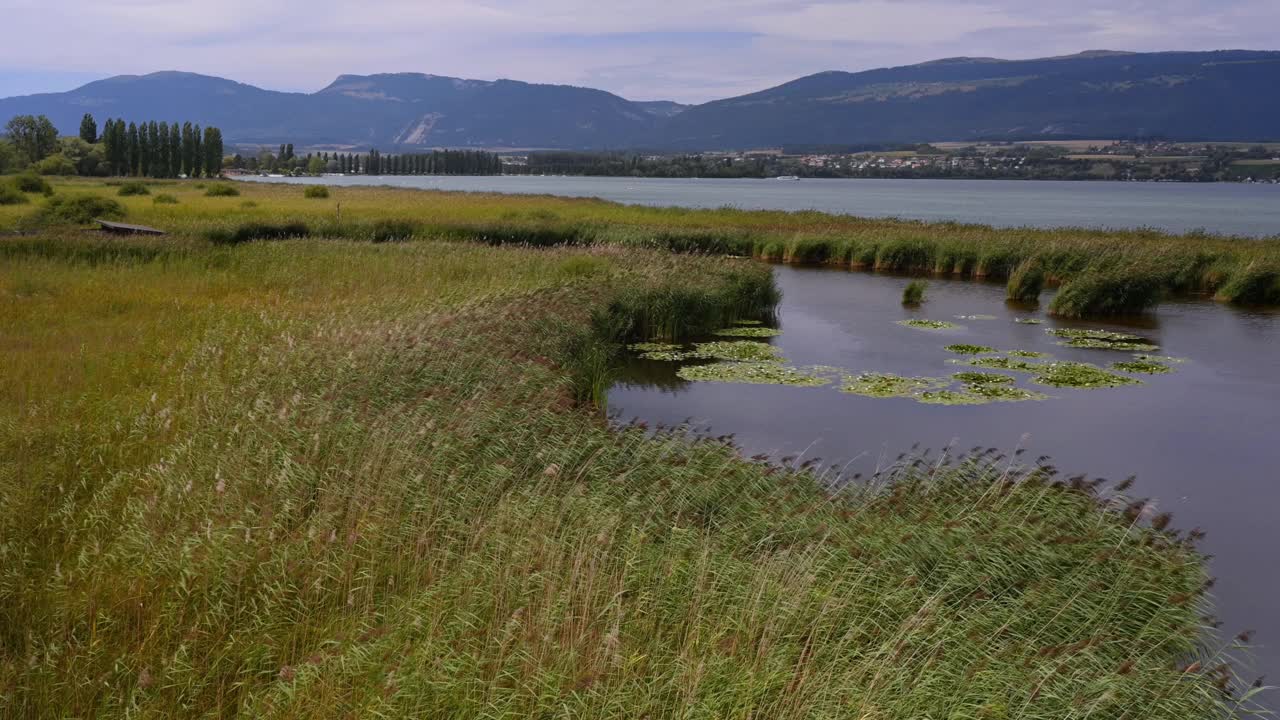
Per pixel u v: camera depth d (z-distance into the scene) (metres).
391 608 7.15
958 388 18.80
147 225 37.62
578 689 5.86
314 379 12.67
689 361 21.42
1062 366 20.98
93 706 5.96
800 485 10.69
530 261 28.72
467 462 10.45
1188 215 96.31
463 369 14.26
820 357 22.06
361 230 37.72
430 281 24.61
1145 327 26.94
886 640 7.01
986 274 38.81
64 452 9.94
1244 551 10.99
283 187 92.00
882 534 8.85
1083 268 34.97
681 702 5.93
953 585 8.15
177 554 7.39
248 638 6.66
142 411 11.13
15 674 6.09
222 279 24.44
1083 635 7.79
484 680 6.04
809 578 7.26
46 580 7.38
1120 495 10.98
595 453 10.94
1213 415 17.06
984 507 9.92
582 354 18.31
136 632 6.62
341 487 8.98
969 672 6.62
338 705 5.79
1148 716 6.57
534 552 7.82
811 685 5.99
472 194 82.75
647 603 7.29
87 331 16.89
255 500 8.49
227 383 12.53
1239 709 7.41
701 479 10.65
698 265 29.59
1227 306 31.48
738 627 6.77
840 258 43.12
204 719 5.83
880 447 14.61
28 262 25.33
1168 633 7.91
